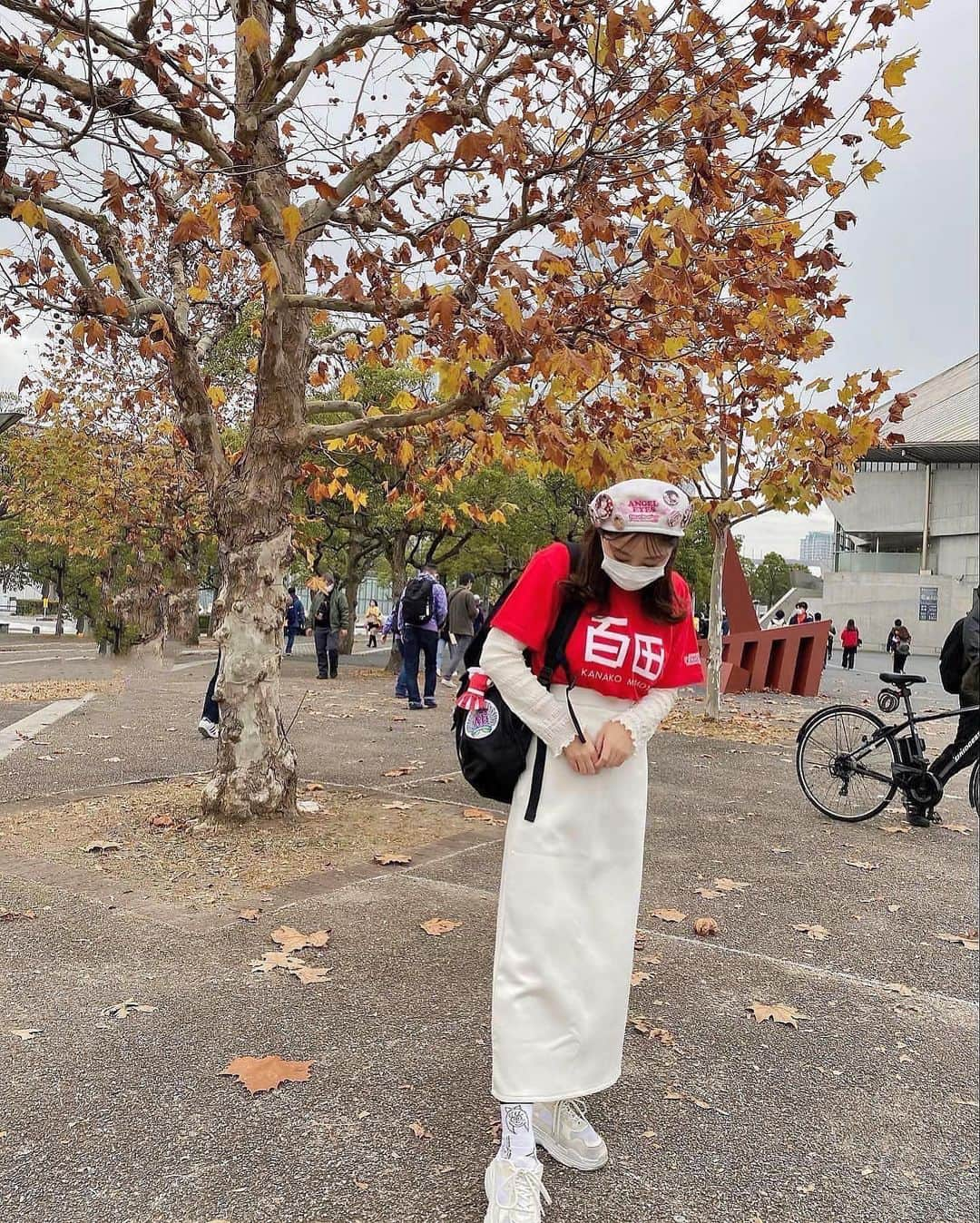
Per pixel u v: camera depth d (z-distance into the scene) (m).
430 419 5.48
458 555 22.91
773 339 5.82
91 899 4.45
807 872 5.37
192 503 14.81
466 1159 2.47
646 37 4.27
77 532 22.25
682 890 4.95
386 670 19.42
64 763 7.80
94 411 16.45
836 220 4.80
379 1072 2.90
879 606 54.19
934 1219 2.35
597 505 2.33
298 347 5.65
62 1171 2.39
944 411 65.50
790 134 4.48
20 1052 2.99
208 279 5.75
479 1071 2.93
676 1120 2.76
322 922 4.21
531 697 2.32
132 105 4.69
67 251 5.41
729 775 8.35
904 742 6.58
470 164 4.64
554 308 4.81
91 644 34.44
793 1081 3.01
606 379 5.71
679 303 4.43
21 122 4.49
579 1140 2.50
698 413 7.88
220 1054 3.00
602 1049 2.40
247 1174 2.39
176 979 3.58
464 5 4.52
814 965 3.99
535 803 2.38
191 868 4.92
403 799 6.74
